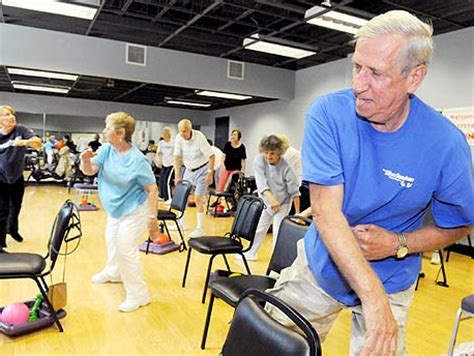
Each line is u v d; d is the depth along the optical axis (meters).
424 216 1.27
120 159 2.97
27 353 2.40
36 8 4.98
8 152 4.25
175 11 5.49
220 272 3.88
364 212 1.15
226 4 5.04
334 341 2.69
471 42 5.40
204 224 6.52
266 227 4.47
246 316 1.17
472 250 5.21
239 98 9.81
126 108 12.40
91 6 4.90
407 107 1.08
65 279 3.65
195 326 2.85
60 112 11.66
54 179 10.84
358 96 1.01
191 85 7.48
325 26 5.23
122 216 3.02
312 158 1.09
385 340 0.92
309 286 1.37
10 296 3.21
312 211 1.09
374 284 0.96
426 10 4.95
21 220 6.13
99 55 6.71
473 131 5.35
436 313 3.29
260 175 4.16
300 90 8.62
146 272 3.98
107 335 2.67
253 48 6.57
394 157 1.09
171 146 8.25
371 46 0.97
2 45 6.11
